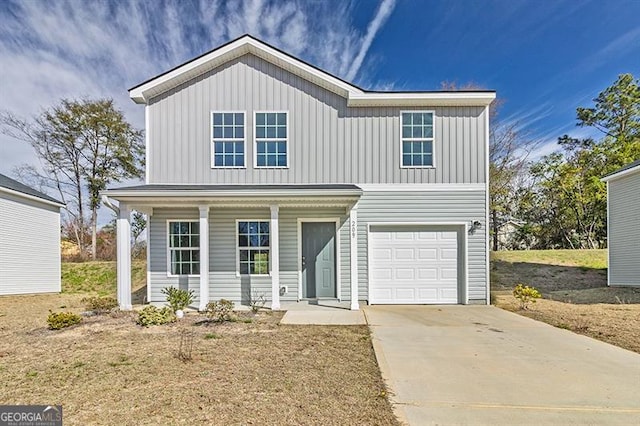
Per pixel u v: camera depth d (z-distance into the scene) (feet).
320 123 33.71
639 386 13.80
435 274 33.01
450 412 11.60
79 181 79.87
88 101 77.20
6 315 29.96
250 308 30.27
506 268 50.19
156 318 23.85
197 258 33.40
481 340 20.42
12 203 43.24
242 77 33.88
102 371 15.25
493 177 78.18
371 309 30.09
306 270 33.47
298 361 16.47
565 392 13.23
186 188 29.99
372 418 11.10
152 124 33.42
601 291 38.11
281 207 33.12
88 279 52.21
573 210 75.25
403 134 33.68
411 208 33.17
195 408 11.71
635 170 38.78
